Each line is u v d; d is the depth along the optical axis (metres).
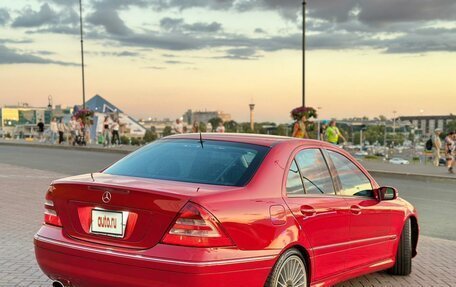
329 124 23.97
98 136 39.62
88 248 4.05
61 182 4.35
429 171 21.31
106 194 4.05
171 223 3.80
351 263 5.29
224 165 4.50
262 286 4.10
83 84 39.31
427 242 8.55
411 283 6.16
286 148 4.83
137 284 3.84
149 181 4.25
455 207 12.66
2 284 5.52
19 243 7.39
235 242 3.90
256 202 4.16
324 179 5.12
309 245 4.59
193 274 3.68
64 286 4.30
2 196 11.95
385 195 5.77
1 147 34.31
